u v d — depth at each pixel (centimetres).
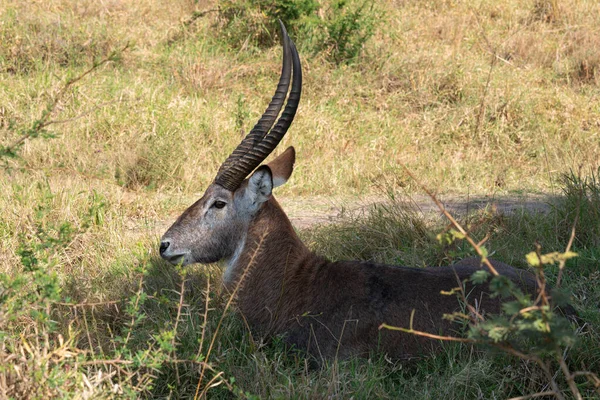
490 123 1706
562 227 1033
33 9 2022
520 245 992
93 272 930
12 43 1822
